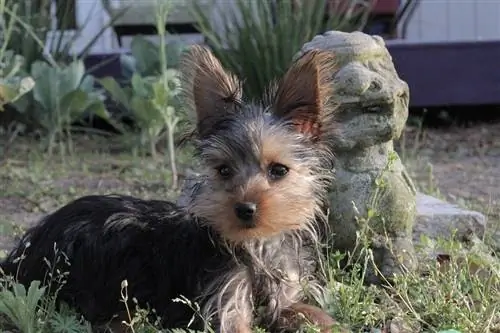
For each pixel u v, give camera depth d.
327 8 2.04
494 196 1.48
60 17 2.03
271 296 1.00
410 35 2.29
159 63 1.79
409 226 1.09
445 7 2.27
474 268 1.08
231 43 1.85
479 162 1.74
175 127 1.66
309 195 1.00
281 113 1.01
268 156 0.97
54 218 1.07
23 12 1.92
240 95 1.02
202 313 0.97
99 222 1.04
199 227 0.99
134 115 1.71
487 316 0.99
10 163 1.67
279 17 1.83
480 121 2.15
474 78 2.06
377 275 1.07
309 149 1.00
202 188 0.99
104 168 1.64
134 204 1.06
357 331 0.99
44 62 1.84
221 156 0.98
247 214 0.95
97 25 2.20
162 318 1.00
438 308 1.01
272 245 1.00
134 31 2.17
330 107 1.01
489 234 1.22
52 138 1.75
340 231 1.08
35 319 0.99
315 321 0.98
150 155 1.74
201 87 1.01
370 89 1.05
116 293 1.01
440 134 2.02
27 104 1.83
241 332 0.97
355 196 1.07
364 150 1.08
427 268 1.08
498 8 2.25
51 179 1.57
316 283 1.03
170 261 1.01
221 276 0.98
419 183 1.53
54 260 1.04
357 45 1.07
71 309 1.03
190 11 1.90
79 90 1.73
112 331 1.01
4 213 1.40
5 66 1.59
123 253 1.02
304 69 1.00
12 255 1.09
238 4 1.89
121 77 2.02
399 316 1.00
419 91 2.06
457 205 1.31
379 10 2.17
